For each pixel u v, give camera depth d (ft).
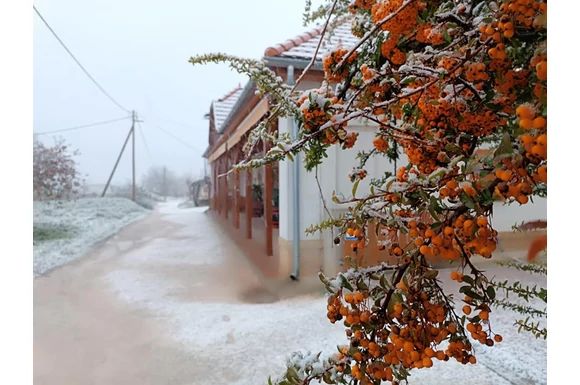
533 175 1.72
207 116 41.96
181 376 7.69
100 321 10.93
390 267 2.48
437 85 2.70
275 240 23.04
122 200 57.06
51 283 15.29
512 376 6.89
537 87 1.71
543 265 2.71
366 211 2.51
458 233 2.02
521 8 1.77
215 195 48.26
